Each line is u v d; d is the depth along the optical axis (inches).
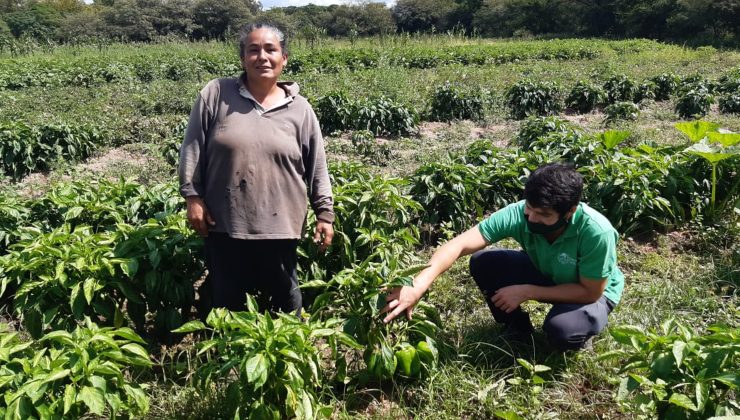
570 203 127.0
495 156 270.8
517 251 161.5
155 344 161.0
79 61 843.4
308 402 117.8
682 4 1615.4
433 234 237.8
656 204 228.8
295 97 139.7
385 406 137.0
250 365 105.7
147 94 540.1
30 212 199.9
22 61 893.2
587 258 135.4
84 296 140.4
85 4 3019.2
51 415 103.2
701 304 176.2
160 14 2057.1
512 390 138.7
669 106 548.4
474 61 953.5
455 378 140.5
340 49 1016.9
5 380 104.7
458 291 186.7
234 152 130.0
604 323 143.9
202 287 164.4
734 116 485.4
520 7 2177.7
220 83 135.3
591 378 142.6
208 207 135.3
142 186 201.2
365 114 442.9
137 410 122.0
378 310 129.9
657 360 106.4
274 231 134.4
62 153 373.1
